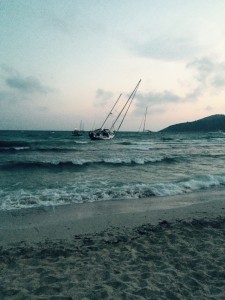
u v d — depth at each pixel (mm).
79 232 7344
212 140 81812
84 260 5574
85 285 4637
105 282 4750
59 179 15641
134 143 60188
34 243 6469
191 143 63531
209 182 14695
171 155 31891
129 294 4402
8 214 8688
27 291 4410
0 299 4160
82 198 10867
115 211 9336
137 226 7867
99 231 7430
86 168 20844
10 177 16156
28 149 38812
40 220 8234
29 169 19766
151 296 4375
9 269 5137
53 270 5125
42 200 10414
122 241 6629
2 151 35625
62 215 8758
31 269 5152
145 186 13062
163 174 18094
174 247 6285
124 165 22797
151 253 5957
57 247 6215
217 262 5594
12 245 6344
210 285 4766
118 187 12883
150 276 4996
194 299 4340
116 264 5426
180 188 13062
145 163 24375
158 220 8453
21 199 10453
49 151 36750
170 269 5258
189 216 8906
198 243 6535
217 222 8156
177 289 4586
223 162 25656
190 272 5172
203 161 26312
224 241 6688
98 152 36000
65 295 4324
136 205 10133
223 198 11555
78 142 59344
